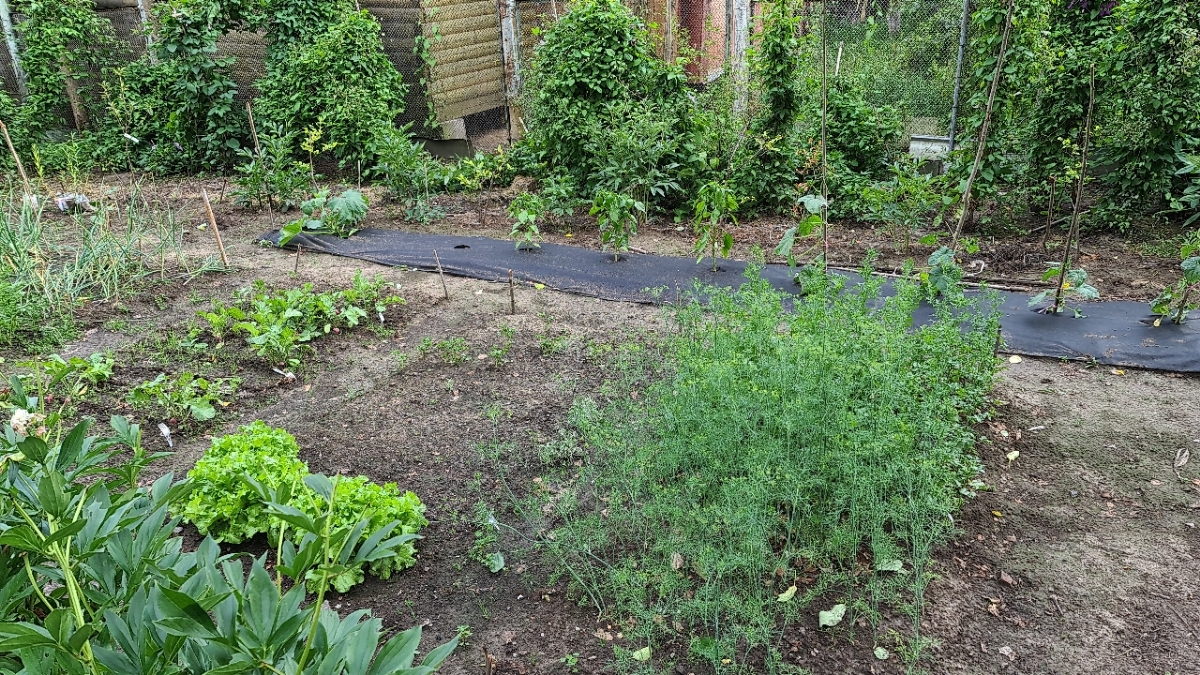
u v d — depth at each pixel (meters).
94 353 5.09
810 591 2.86
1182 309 5.26
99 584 1.84
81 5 11.84
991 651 2.72
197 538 3.30
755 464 3.07
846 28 10.98
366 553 1.63
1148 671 2.64
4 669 1.85
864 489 3.08
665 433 3.64
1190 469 3.82
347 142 10.48
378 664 1.61
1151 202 7.92
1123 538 3.32
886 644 2.73
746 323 4.04
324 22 10.89
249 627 1.45
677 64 9.11
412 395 4.62
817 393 3.36
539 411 4.39
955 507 3.26
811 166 8.45
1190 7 6.75
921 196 7.20
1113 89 7.29
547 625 2.84
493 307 6.07
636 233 7.93
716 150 8.77
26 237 6.41
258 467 3.30
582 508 3.49
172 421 4.34
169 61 11.41
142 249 7.62
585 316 5.85
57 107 12.52
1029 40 7.03
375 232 8.16
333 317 5.67
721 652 2.62
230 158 11.27
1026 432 4.17
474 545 3.27
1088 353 5.05
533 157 9.61
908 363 3.81
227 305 6.09
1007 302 5.86
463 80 11.65
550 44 8.97
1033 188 7.59
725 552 2.97
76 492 1.83
